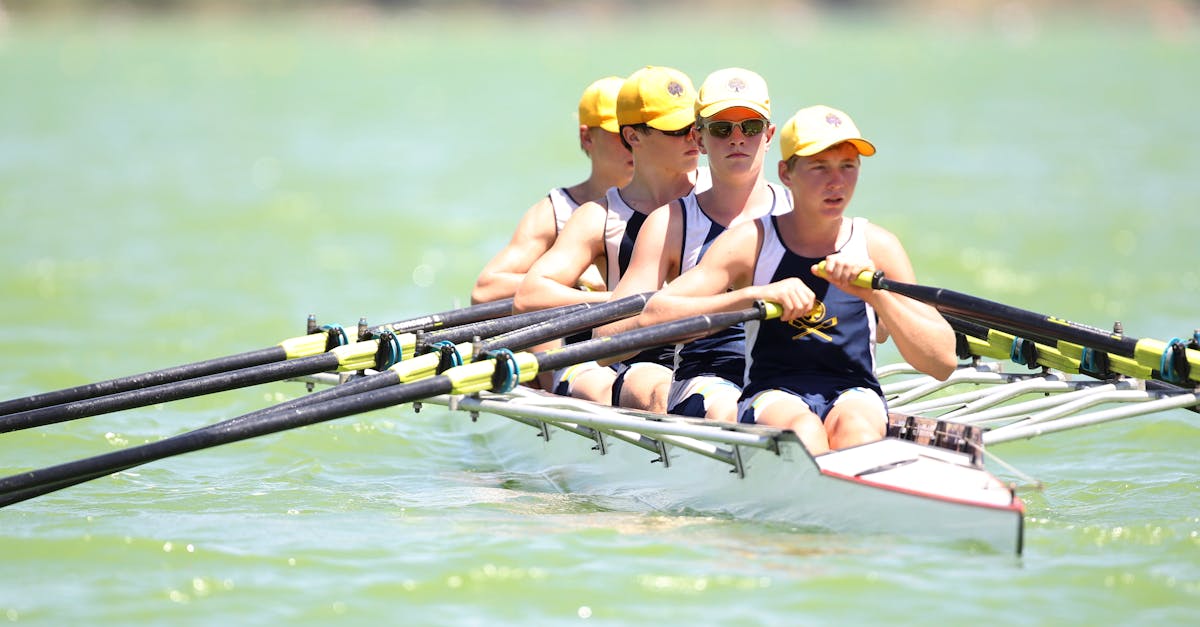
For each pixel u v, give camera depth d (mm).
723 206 27266
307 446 32750
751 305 24094
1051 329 24781
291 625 19812
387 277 61219
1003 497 22203
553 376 30156
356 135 137125
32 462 31328
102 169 104812
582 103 31594
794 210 24688
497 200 87250
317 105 185125
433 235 73375
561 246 29328
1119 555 22469
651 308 25094
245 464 30969
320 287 58344
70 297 54406
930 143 120062
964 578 21203
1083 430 33125
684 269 27312
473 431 34500
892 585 20953
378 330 29125
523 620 19906
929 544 22469
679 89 28516
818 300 24656
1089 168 99938
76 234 71688
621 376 27906
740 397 25172
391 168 106875
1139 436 32406
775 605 20312
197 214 80438
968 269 60594
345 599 20766
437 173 102875
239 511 26203
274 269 62438
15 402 26062
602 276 30672
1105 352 25906
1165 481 28328
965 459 23422
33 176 98812
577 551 22781
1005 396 28078
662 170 28938
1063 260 62188
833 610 20125
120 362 43531
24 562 22375
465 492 28219
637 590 20953
